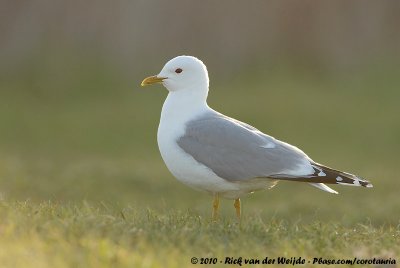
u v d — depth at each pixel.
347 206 13.51
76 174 15.39
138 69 26.88
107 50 27.50
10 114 23.19
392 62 26.75
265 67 26.97
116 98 24.98
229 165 8.23
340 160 18.78
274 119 22.39
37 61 27.09
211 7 28.08
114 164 17.03
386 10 28.12
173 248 6.74
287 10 28.08
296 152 8.44
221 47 27.61
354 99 24.23
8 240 6.51
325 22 28.02
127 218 8.02
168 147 8.53
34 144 20.58
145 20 27.95
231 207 13.29
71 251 6.29
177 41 27.75
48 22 28.08
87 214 7.70
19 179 14.45
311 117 22.58
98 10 28.14
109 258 6.18
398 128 21.73
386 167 18.08
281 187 15.32
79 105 24.45
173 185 14.95
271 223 8.27
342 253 7.20
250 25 27.94
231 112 22.80
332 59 27.39
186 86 8.76
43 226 6.93
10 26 27.97
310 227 8.08
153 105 23.97
